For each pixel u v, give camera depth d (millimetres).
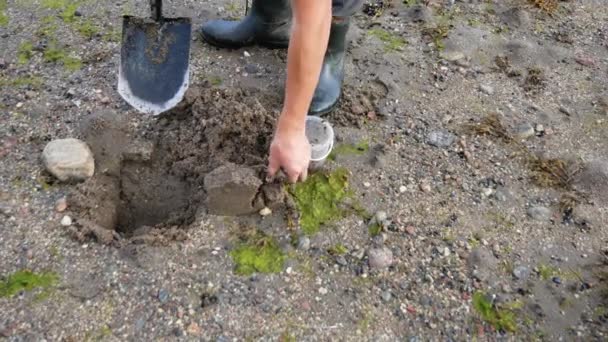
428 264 1698
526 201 1886
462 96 2201
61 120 1961
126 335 1485
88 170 1792
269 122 1936
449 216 1819
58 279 1577
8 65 2131
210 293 1579
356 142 1993
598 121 2158
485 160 1988
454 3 2615
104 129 1915
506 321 1597
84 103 2023
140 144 1895
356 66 2273
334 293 1613
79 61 2178
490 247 1755
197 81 2131
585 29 2547
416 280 1662
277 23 2227
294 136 1516
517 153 2023
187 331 1502
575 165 2000
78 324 1497
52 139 1899
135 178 1867
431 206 1840
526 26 2529
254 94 2090
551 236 1801
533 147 2049
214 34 2260
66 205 1733
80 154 1794
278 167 1594
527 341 1566
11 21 2311
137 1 2463
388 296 1620
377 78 2225
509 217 1838
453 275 1681
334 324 1550
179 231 1697
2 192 1746
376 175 1905
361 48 2355
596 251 1771
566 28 2543
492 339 1563
